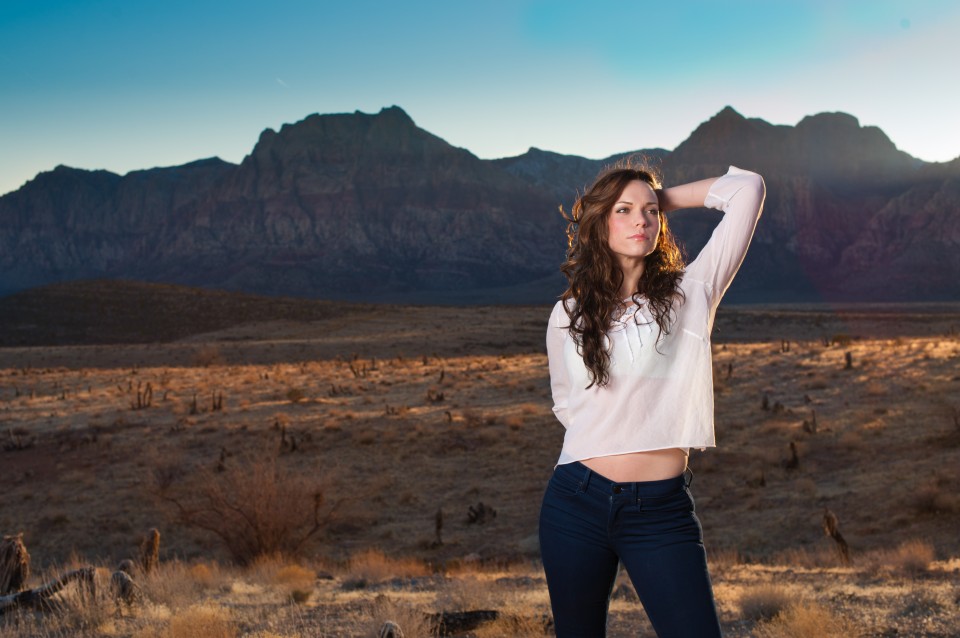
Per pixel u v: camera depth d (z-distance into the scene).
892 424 31.62
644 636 7.23
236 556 22.02
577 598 2.83
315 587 12.55
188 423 39.97
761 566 14.69
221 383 57.34
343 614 8.33
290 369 69.06
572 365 2.84
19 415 44.62
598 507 2.72
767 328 124.94
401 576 14.63
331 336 110.44
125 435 38.19
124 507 28.09
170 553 23.86
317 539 24.45
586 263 2.83
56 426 40.88
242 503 21.92
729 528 23.27
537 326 114.62
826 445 30.14
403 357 83.88
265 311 135.50
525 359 69.00
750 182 2.84
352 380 56.47
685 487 2.76
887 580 11.57
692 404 2.73
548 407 41.12
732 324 129.00
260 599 10.06
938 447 27.78
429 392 46.19
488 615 7.65
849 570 13.13
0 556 8.29
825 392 39.94
